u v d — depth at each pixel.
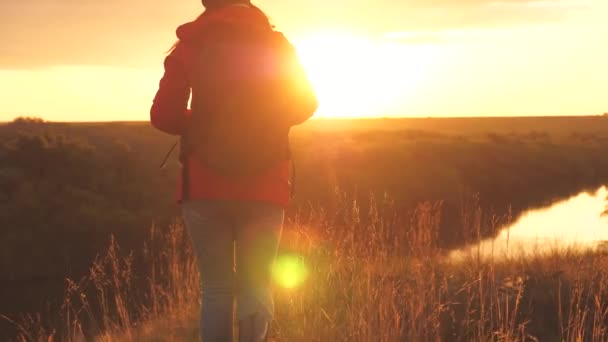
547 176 49.12
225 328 2.70
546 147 59.91
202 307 2.75
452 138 60.91
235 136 2.48
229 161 2.49
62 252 21.09
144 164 32.16
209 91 2.48
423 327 4.34
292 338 4.44
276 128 2.55
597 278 5.96
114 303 6.56
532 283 5.92
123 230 23.36
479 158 48.28
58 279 18.81
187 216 2.66
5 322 11.51
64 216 23.14
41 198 24.39
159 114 2.51
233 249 2.72
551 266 6.65
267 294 2.77
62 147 28.50
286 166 2.66
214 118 2.48
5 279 18.30
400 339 4.16
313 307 4.98
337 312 4.83
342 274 5.44
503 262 6.64
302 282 5.50
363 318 4.34
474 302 5.15
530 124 161.25
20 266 19.42
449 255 6.44
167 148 39.84
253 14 2.64
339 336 4.36
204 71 2.50
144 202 27.27
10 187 24.72
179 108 2.53
